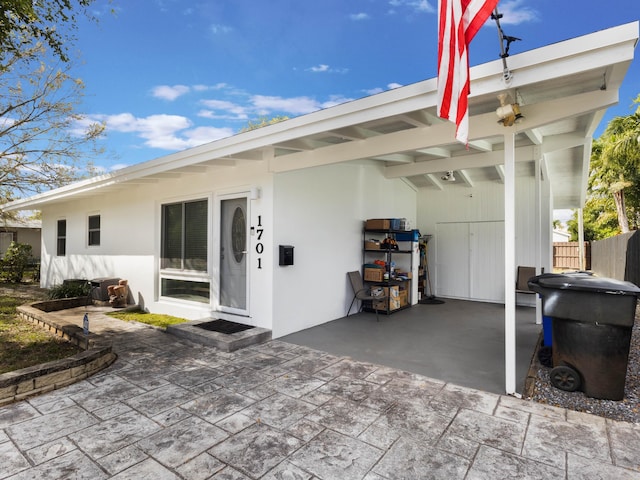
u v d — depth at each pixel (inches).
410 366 165.9
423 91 120.3
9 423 113.8
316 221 244.2
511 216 134.7
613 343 127.6
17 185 345.7
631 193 642.8
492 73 108.7
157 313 280.7
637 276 303.7
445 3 108.9
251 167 219.6
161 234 281.1
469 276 354.6
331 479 88.4
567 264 637.3
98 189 305.0
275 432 109.2
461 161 258.2
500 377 152.9
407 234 326.0
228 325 220.4
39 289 426.3
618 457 96.8
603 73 107.3
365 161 289.4
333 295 261.1
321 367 163.9
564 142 201.3
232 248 234.2
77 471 90.7
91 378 150.1
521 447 101.6
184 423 114.1
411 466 93.4
